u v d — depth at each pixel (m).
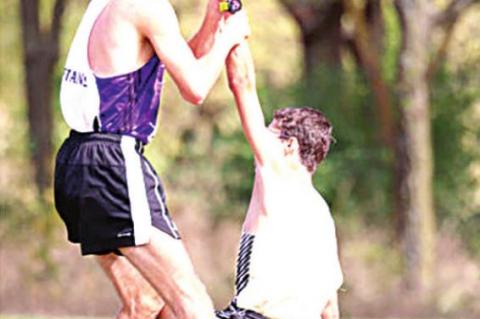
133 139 12.15
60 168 12.33
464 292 44.59
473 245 49.59
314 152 13.19
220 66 12.46
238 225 50.34
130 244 12.03
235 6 12.61
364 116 50.28
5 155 47.75
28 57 48.56
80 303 41.34
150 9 12.04
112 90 12.07
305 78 51.59
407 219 45.19
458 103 50.97
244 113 13.08
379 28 49.41
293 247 12.96
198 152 52.22
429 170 45.28
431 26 44.84
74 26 56.62
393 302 44.16
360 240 48.75
